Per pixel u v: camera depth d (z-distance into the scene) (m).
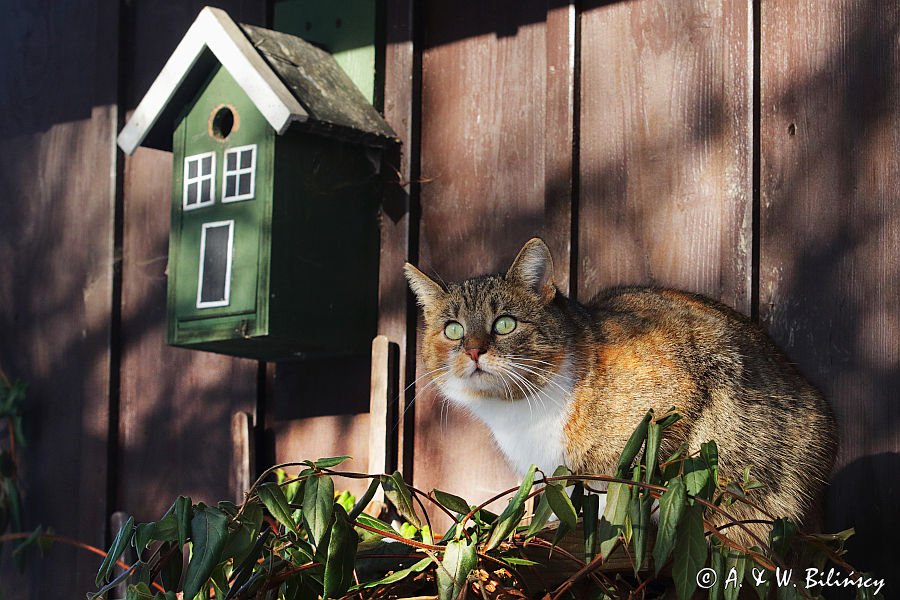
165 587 2.41
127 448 4.17
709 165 3.09
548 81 3.33
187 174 3.47
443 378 3.02
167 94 3.44
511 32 3.49
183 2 4.21
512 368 2.82
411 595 2.45
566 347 2.79
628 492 2.22
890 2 2.85
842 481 2.80
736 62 3.07
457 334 2.96
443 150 3.57
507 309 2.89
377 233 3.58
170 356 4.10
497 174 3.47
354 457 3.61
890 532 2.72
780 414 2.67
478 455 3.40
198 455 3.97
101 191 4.30
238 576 2.37
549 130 3.32
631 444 2.27
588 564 2.27
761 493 2.61
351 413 3.64
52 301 4.42
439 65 3.62
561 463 2.78
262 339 3.30
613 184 3.24
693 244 3.09
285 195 3.31
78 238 4.36
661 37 3.21
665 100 3.18
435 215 3.56
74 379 4.31
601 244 3.24
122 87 4.29
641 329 2.78
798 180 2.94
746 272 2.98
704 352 2.70
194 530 2.24
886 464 2.74
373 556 2.41
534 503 2.89
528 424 2.82
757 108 3.01
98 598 2.37
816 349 2.88
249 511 2.34
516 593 2.34
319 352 3.55
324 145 3.42
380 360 3.46
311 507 2.24
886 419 2.76
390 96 3.62
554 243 3.27
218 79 3.43
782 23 3.00
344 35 3.69
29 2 4.63
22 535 4.25
